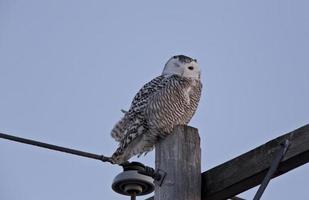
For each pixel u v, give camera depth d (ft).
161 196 27.76
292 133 26.09
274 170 25.38
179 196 27.40
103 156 30.73
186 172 27.96
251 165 26.96
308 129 25.64
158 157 28.81
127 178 31.58
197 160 28.45
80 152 30.50
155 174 28.14
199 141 28.99
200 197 27.89
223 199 28.17
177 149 28.40
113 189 32.27
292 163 25.98
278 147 26.35
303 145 25.52
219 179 27.81
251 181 27.09
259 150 26.94
